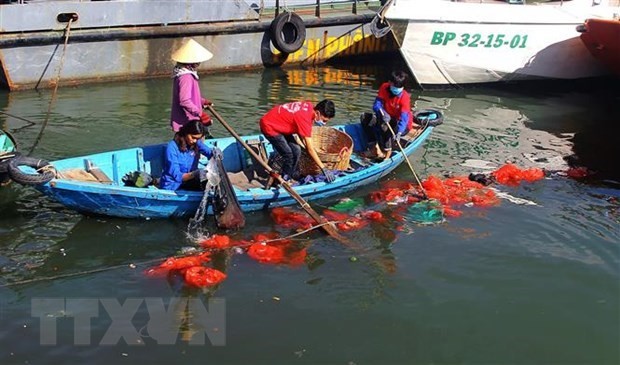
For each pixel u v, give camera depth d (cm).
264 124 749
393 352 513
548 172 891
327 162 790
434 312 565
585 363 507
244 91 1274
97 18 1240
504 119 1162
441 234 701
